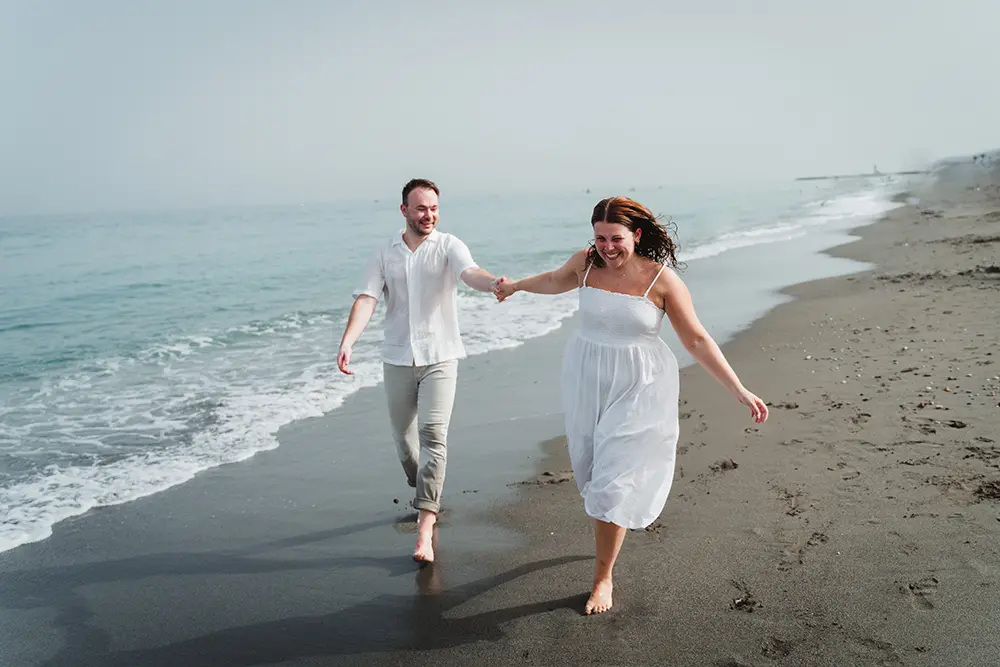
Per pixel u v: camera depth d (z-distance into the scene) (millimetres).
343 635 3209
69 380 8320
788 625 2988
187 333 11172
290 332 10984
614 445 3162
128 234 48250
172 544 4238
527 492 4734
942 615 2939
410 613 3355
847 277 12727
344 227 49156
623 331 3221
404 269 4027
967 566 3256
